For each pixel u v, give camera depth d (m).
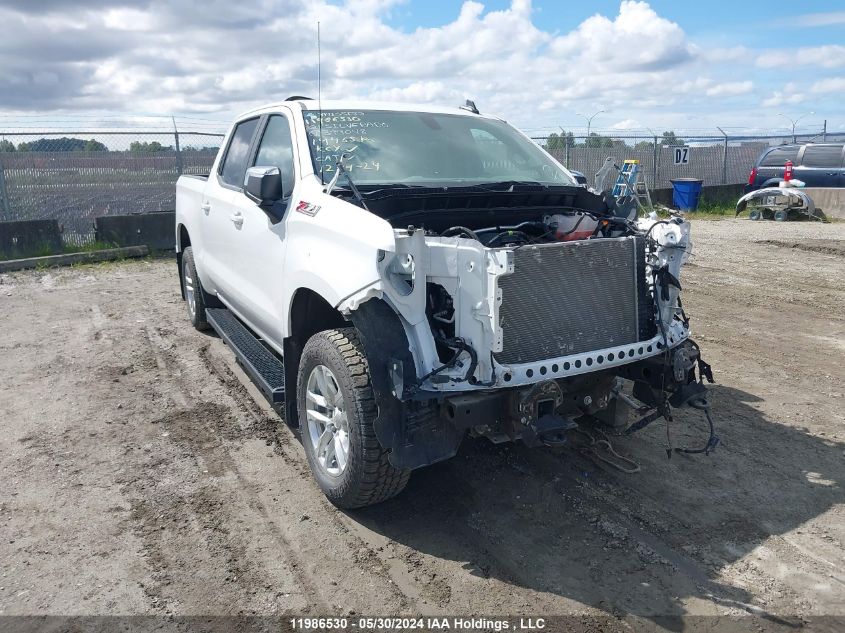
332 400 3.73
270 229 4.39
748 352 6.43
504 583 3.20
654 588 3.15
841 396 5.37
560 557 3.38
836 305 8.09
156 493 3.99
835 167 17.67
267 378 4.38
